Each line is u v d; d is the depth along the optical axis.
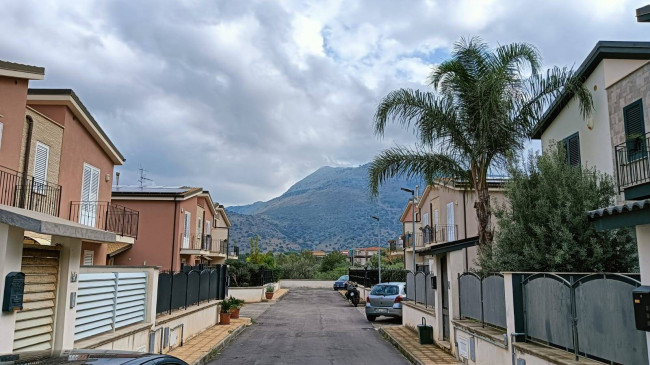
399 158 14.83
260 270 36.91
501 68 13.30
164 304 12.09
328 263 72.31
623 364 5.38
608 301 5.67
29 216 5.38
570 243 9.91
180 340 13.12
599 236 9.92
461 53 14.05
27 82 13.83
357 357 12.28
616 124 12.80
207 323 16.83
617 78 13.23
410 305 17.12
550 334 7.08
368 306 20.89
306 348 13.76
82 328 7.95
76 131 17.67
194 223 32.31
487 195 13.50
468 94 13.36
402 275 34.03
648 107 11.59
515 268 10.60
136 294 10.24
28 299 6.30
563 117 15.71
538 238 10.63
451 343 11.71
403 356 12.40
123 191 28.83
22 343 6.18
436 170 14.66
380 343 14.79
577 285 6.34
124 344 9.15
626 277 5.34
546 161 11.25
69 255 7.18
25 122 14.40
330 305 30.80
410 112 14.23
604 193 10.60
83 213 18.36
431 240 30.38
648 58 13.28
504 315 8.83
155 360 3.57
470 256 25.88
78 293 7.82
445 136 13.95
